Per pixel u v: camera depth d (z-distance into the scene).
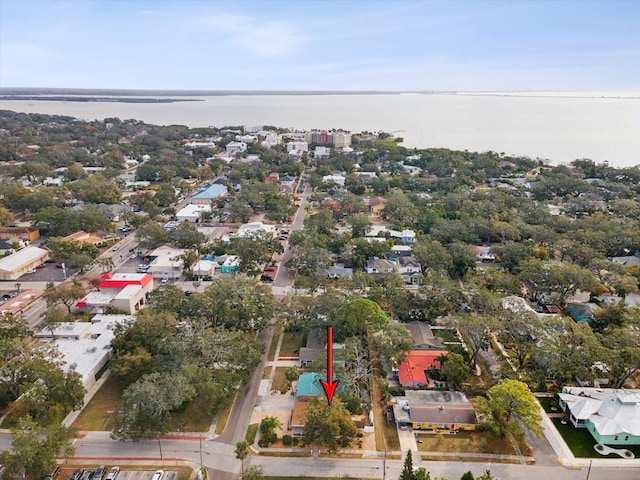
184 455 63.62
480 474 60.62
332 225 161.62
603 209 188.25
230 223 179.88
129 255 143.12
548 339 80.25
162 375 70.62
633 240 139.75
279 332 97.75
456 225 152.38
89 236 150.25
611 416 67.69
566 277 109.06
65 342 87.38
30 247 139.88
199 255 141.50
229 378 72.12
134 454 63.62
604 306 105.06
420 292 102.38
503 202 187.50
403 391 77.50
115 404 74.25
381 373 82.25
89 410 72.62
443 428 69.06
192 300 95.50
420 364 82.81
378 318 84.56
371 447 65.62
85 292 111.19
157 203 194.12
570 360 76.56
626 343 79.88
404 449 65.38
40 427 59.25
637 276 118.38
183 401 70.56
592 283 108.25
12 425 68.44
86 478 58.50
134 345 80.44
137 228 165.50
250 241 132.50
